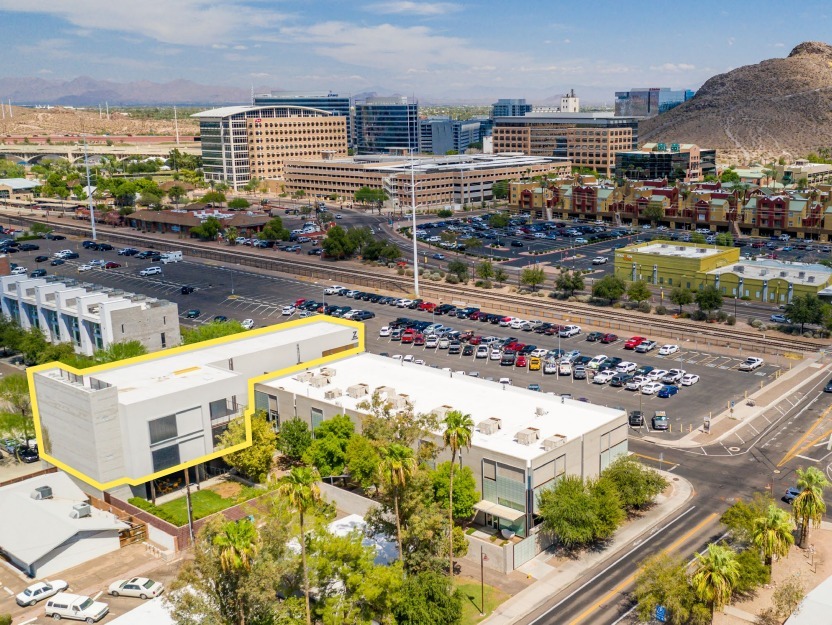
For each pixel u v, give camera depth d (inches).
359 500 4077.3
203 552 2751.0
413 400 4630.9
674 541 3769.7
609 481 3885.3
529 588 3459.6
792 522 3553.2
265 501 3516.2
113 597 3474.4
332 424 4301.2
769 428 5044.3
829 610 2955.2
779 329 7244.1
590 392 5753.0
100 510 4106.8
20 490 4229.8
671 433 5012.3
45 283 7032.5
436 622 3043.8
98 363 5644.7
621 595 3366.1
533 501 3745.1
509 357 6461.6
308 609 2908.5
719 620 3144.7
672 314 7824.8
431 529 3245.6
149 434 4264.3
